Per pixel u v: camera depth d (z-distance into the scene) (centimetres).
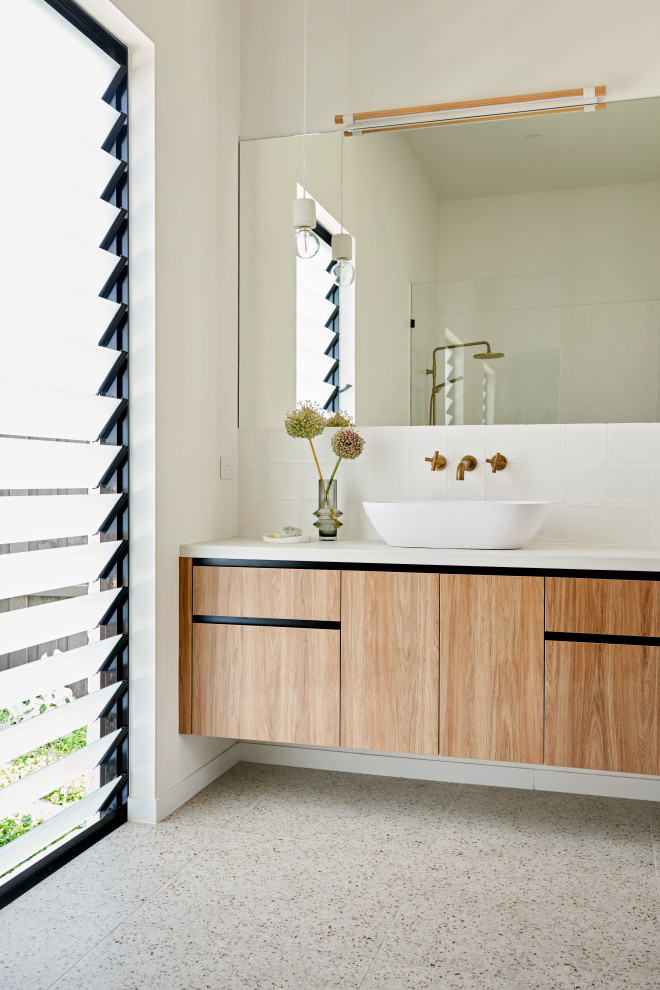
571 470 279
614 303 276
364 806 262
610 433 275
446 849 229
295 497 304
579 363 279
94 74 232
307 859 221
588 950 176
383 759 293
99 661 233
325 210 302
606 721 225
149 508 243
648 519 272
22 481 200
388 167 295
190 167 267
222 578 256
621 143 275
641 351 273
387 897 199
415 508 241
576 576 228
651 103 272
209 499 284
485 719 234
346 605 245
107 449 233
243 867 215
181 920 188
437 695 238
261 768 300
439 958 173
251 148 308
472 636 235
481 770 284
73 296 218
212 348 286
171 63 253
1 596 192
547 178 281
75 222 221
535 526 243
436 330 291
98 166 231
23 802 197
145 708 244
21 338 199
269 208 306
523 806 263
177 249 257
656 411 272
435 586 238
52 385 212
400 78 293
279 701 251
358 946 177
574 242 279
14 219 195
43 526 208
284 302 305
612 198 276
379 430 297
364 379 298
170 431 253
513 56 282
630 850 229
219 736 257
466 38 286
